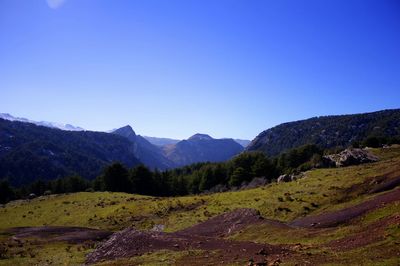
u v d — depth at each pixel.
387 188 58.47
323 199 65.06
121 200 101.69
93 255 38.72
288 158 162.62
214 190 147.25
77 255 41.84
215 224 57.31
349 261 22.34
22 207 106.62
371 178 67.38
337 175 81.69
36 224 88.62
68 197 113.06
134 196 107.19
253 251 30.27
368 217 38.78
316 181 80.19
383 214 36.94
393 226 27.89
